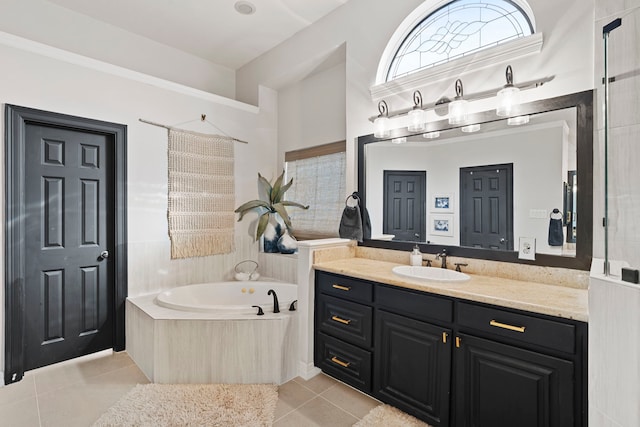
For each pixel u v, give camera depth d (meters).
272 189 3.60
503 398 1.50
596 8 1.64
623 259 1.11
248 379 2.25
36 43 2.35
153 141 2.97
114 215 2.77
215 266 3.43
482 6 2.18
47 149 2.48
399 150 2.46
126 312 2.79
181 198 3.15
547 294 1.58
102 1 2.79
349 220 2.71
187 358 2.25
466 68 2.11
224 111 3.46
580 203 1.71
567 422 1.33
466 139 2.13
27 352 2.40
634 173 1.23
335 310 2.23
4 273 2.24
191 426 1.79
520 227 1.91
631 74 1.33
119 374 2.38
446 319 1.69
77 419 1.85
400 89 2.44
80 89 2.56
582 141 1.69
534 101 1.84
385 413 1.90
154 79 2.96
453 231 2.20
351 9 2.79
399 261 2.46
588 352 1.20
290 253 3.48
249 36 3.33
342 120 3.19
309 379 2.33
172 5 2.85
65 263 2.57
